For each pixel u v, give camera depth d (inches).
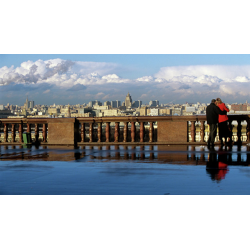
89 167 303.4
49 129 548.1
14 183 234.2
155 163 323.0
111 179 245.4
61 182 236.4
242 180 237.3
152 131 533.3
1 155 400.5
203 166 301.4
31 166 312.0
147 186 220.5
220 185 221.6
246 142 518.0
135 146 501.4
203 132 517.0
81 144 544.7
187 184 225.3
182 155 382.6
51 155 397.4
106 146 509.4
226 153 398.3
